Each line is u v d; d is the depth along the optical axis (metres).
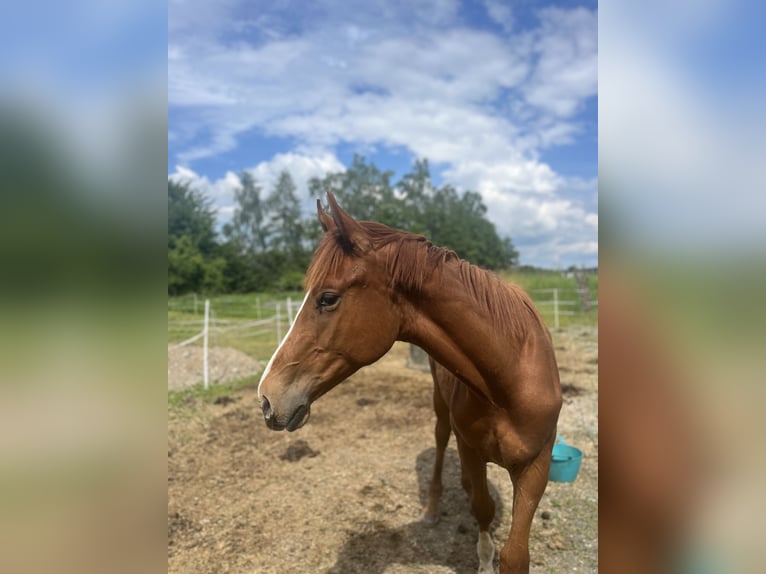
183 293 28.58
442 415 2.99
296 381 1.67
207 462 4.25
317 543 2.96
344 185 52.31
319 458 4.26
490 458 2.03
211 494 3.65
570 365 7.70
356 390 6.39
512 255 49.41
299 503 3.47
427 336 1.79
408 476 3.82
